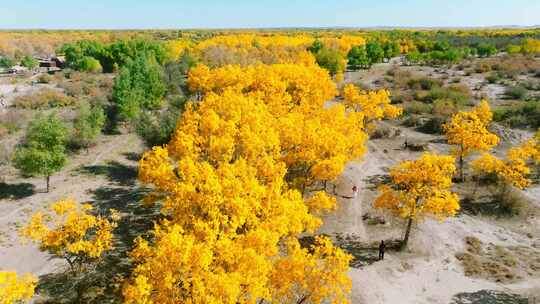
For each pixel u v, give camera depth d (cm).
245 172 3153
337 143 4141
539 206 4816
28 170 5034
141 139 7250
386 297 3294
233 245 2409
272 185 3125
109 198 5025
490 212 4666
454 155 5388
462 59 16350
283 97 6119
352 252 3884
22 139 6588
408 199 3838
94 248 2917
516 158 4834
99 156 6425
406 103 9531
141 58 9831
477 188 5178
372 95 6669
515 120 7594
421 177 3709
